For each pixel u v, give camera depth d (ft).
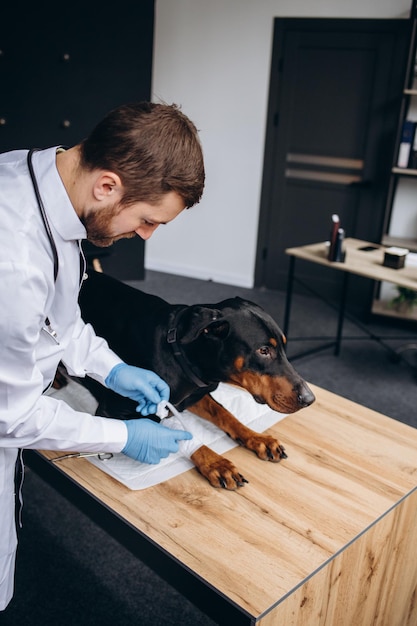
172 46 16.34
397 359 12.49
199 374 4.65
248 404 5.32
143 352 4.82
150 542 3.75
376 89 14.71
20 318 3.14
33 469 4.86
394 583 4.72
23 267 3.16
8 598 4.17
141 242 16.58
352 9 14.48
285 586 3.45
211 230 17.31
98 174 3.20
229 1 15.39
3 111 13.53
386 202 13.88
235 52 15.71
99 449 3.92
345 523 3.98
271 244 16.80
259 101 15.83
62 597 6.20
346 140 15.37
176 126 3.17
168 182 3.19
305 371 11.87
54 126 14.28
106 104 14.79
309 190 16.03
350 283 15.97
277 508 4.09
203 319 4.35
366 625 4.61
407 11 14.02
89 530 7.19
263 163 16.22
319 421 5.19
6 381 3.26
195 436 4.82
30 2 13.10
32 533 7.04
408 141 13.74
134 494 4.17
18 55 13.33
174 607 6.20
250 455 4.64
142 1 14.44
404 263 10.66
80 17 13.79
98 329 5.28
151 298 5.24
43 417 3.55
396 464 4.65
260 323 4.53
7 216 3.24
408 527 4.51
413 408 10.62
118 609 6.11
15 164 3.48
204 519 3.95
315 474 4.46
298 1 14.87
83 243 9.50
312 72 15.23
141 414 4.65
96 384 4.94
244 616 3.26
